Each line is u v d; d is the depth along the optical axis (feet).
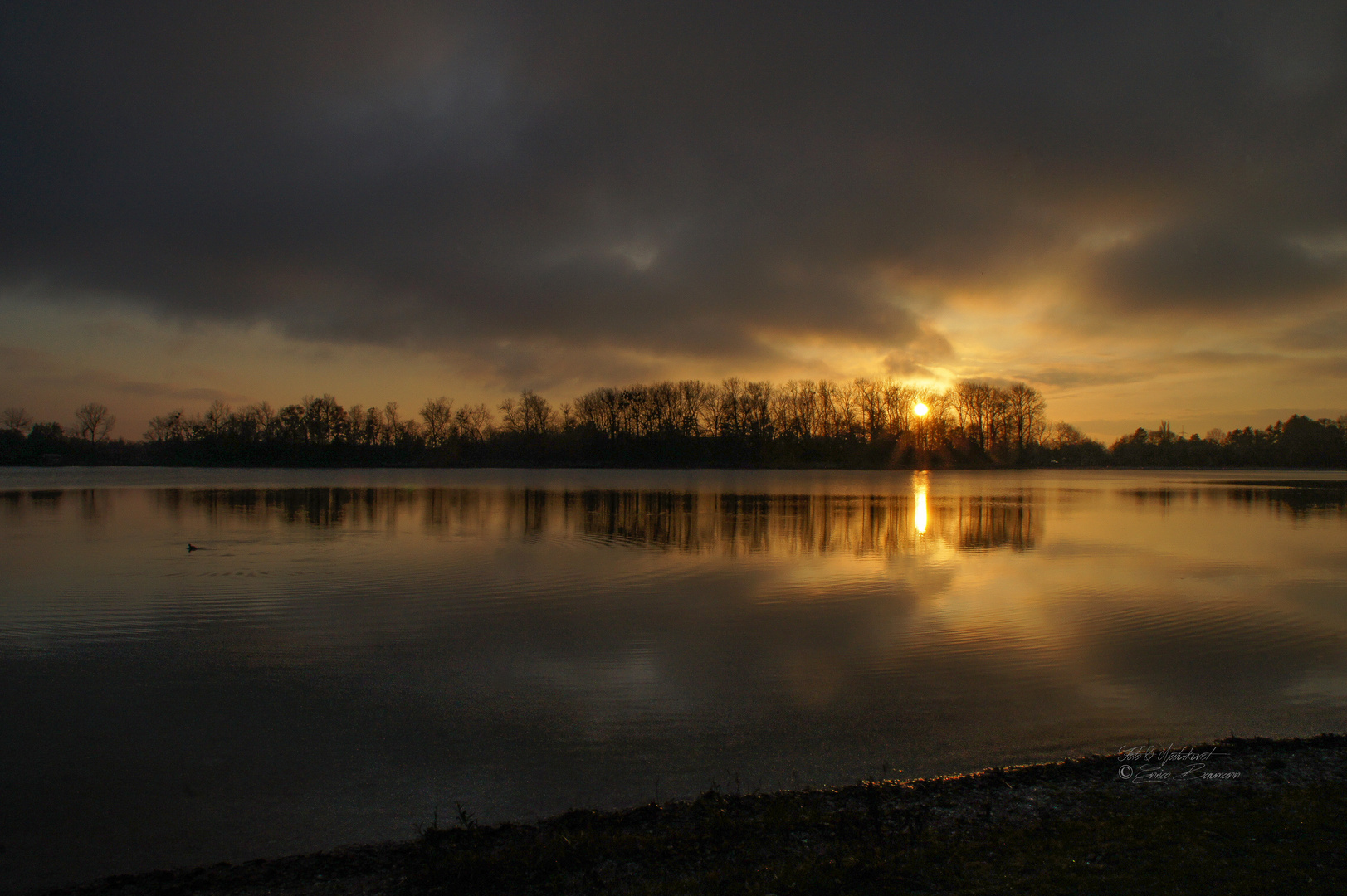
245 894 21.50
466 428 490.08
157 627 54.80
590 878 21.09
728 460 451.53
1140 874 20.42
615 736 34.73
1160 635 52.39
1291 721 36.50
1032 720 36.47
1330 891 19.17
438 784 29.96
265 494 203.31
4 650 49.06
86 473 370.94
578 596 66.18
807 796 27.22
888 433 458.09
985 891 19.75
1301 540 107.76
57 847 25.52
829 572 78.54
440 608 61.05
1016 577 75.66
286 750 33.32
